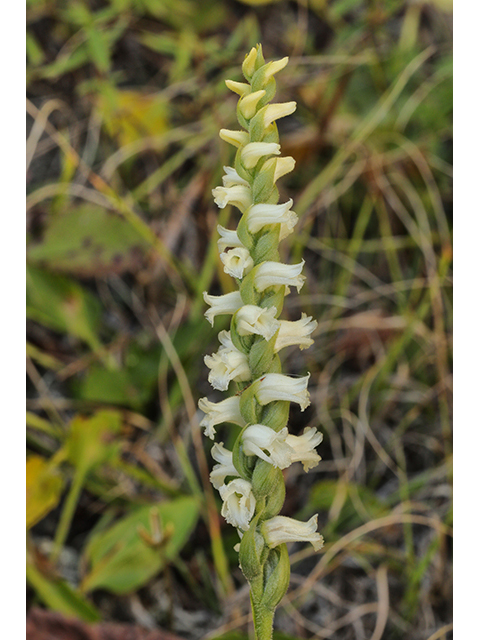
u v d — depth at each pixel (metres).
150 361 0.35
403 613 0.31
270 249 0.15
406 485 0.33
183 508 0.29
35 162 0.38
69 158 0.35
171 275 0.36
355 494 0.32
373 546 0.32
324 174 0.36
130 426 0.34
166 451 0.34
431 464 0.35
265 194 0.15
